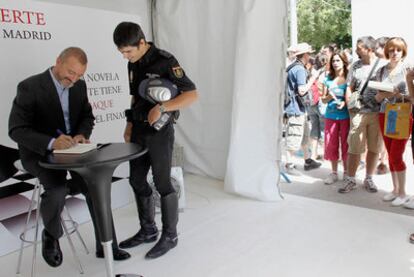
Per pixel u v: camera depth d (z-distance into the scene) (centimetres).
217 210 327
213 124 404
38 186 241
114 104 346
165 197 246
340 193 363
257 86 332
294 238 266
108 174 171
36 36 282
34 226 267
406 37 387
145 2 408
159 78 222
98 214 173
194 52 398
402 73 302
